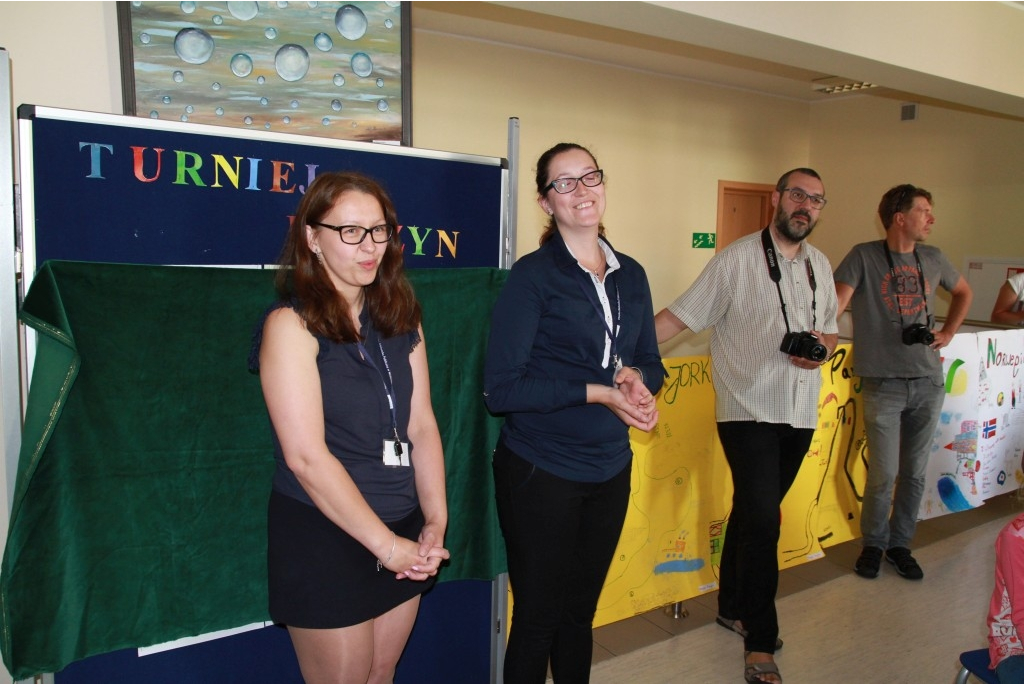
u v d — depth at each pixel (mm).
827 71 3418
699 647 2531
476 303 1892
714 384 2383
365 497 1308
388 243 1345
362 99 1764
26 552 1340
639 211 6152
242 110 1615
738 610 2398
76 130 1403
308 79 1688
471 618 2096
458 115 5117
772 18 2777
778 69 5719
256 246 1622
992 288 5363
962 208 5582
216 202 1564
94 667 1565
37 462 1272
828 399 3129
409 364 1424
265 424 1620
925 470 3197
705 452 2773
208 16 1562
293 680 1832
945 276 3166
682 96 6227
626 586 2600
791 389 2242
